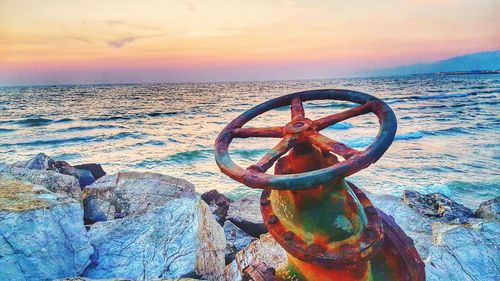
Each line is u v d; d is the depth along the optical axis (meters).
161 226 5.35
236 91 110.69
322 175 1.67
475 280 3.95
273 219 2.08
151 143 27.20
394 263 2.45
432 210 8.05
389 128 1.91
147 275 4.62
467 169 16.12
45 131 33.47
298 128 2.09
